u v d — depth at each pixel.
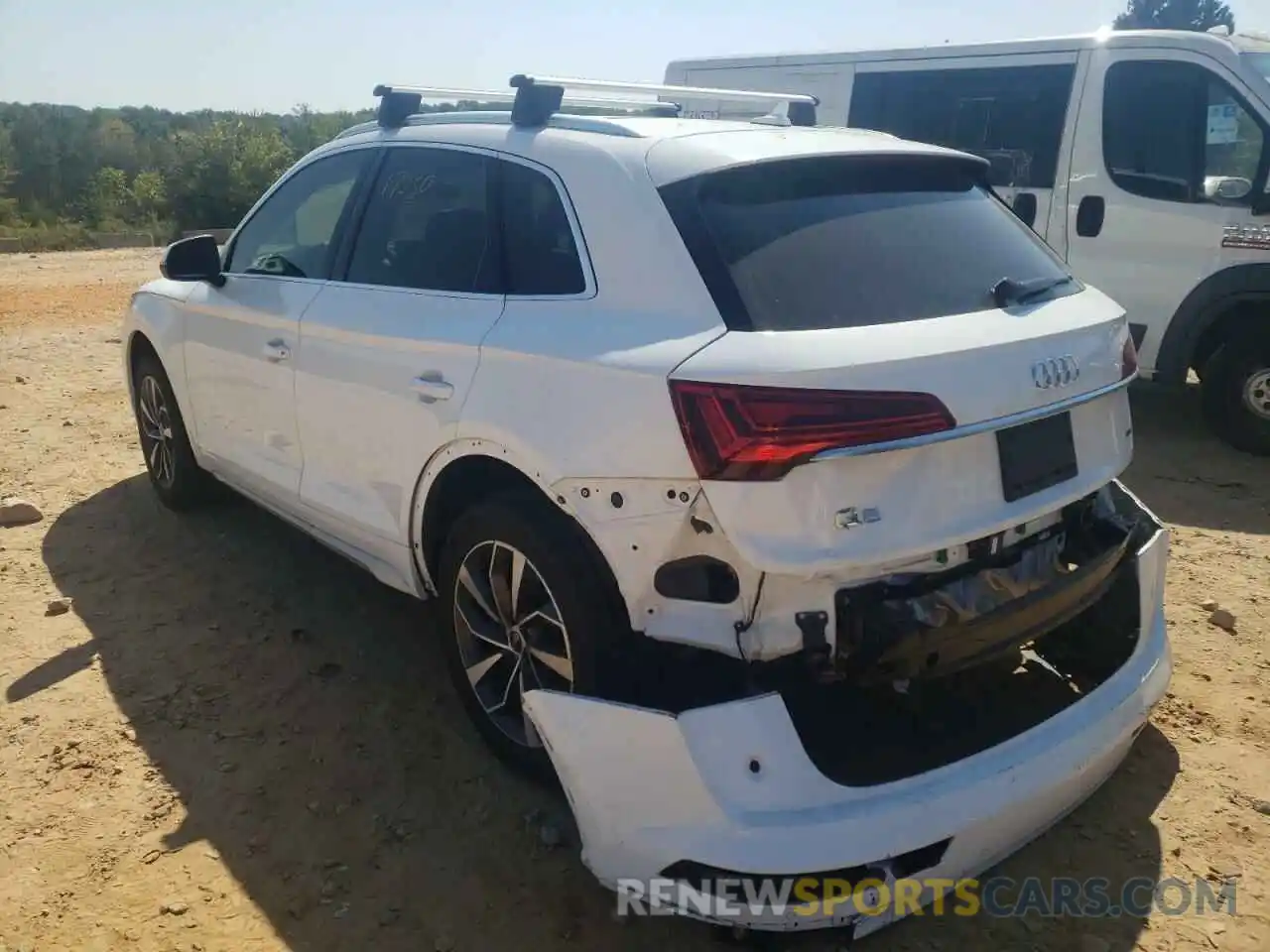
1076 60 6.87
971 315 2.69
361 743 3.40
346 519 3.71
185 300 4.62
